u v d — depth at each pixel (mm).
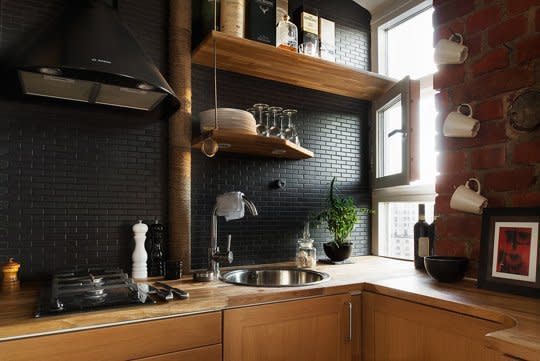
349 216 2441
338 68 2320
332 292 1692
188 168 2068
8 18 1782
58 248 1827
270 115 2316
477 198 1700
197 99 2242
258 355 1505
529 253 1485
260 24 2111
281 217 2477
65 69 1479
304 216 2566
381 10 2857
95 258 1902
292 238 2508
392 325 1629
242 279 2135
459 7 1895
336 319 1700
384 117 2807
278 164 2496
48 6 1869
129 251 1981
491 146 1722
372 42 2920
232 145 2113
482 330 1292
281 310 1568
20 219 1759
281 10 2410
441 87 1961
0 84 1746
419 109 2324
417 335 1521
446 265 1693
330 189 2574
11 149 1757
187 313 1363
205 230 2217
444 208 1926
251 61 2217
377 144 2781
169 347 1317
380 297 1693
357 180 2816
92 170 1920
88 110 1924
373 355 1715
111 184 1960
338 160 2742
